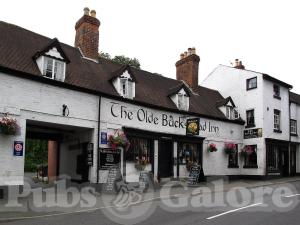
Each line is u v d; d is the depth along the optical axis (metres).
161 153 21.08
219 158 24.94
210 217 10.10
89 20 20.80
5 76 14.55
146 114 20.28
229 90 28.91
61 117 16.31
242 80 28.06
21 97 14.97
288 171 28.44
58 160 21.27
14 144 14.47
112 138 17.97
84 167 17.97
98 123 17.73
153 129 20.53
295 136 29.72
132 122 19.42
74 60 19.20
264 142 25.89
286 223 9.23
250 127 26.88
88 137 17.88
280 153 27.97
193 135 22.27
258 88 26.73
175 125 21.98
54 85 16.22
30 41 18.16
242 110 27.66
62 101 16.45
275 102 27.78
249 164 26.64
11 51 16.17
